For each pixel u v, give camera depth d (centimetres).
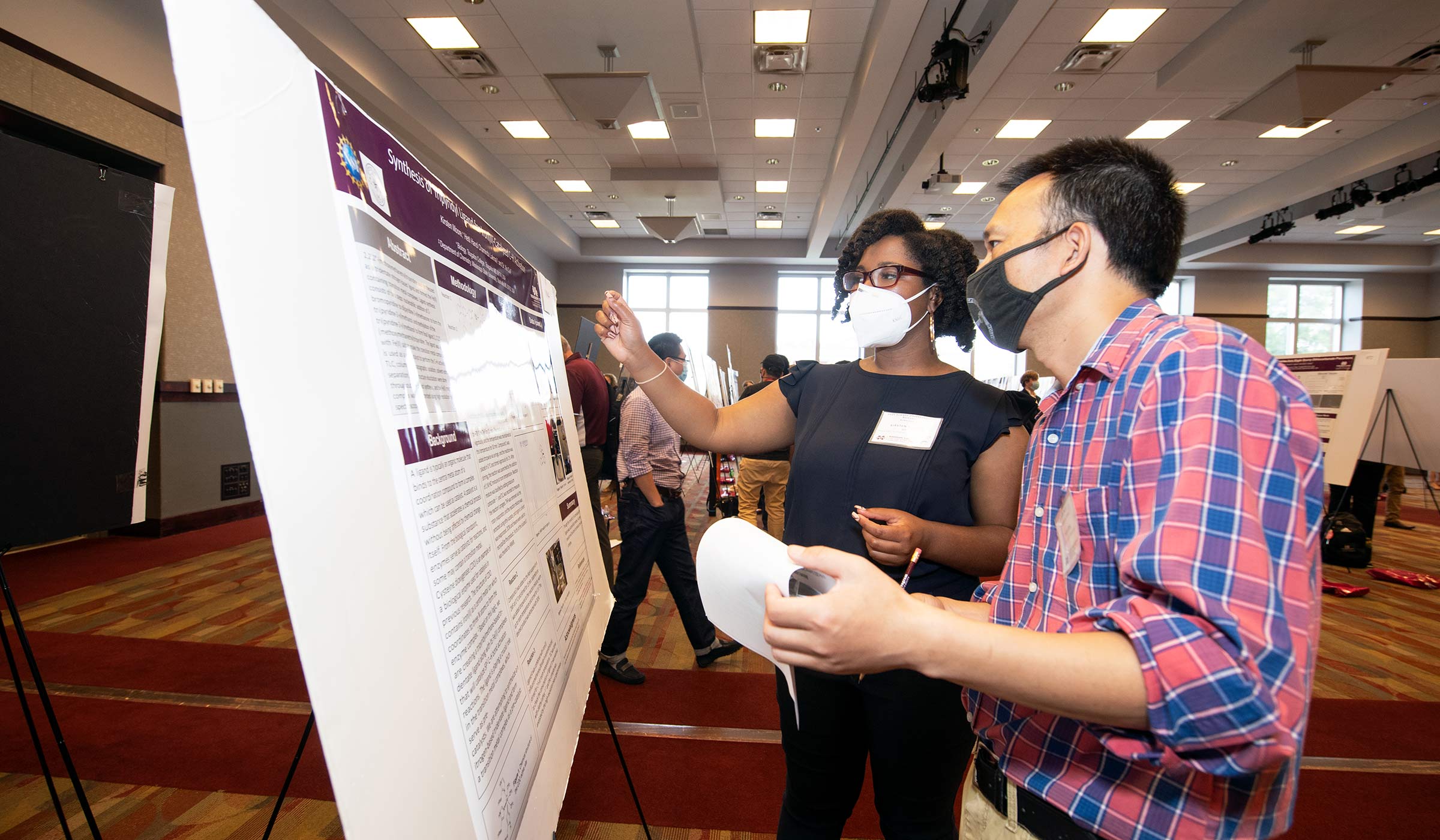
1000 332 71
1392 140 650
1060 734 58
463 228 73
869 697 92
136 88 417
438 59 548
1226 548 40
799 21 488
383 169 53
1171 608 42
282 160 37
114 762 182
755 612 59
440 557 50
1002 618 67
